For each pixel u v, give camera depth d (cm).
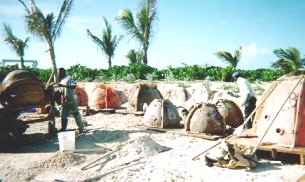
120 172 559
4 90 744
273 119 602
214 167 577
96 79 2180
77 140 778
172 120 913
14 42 3177
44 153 685
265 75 1866
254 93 811
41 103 796
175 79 1955
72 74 2297
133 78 1928
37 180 529
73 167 593
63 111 833
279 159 619
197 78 1895
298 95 626
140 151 664
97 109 1239
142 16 2339
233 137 703
